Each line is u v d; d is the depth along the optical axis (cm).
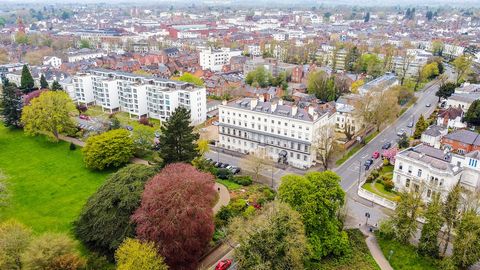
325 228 8062
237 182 11388
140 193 8006
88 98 19862
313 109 12469
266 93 19550
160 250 7088
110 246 7500
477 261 7344
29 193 10975
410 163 10269
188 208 7281
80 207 10150
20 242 6731
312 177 8469
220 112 14112
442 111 16062
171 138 10150
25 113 14788
